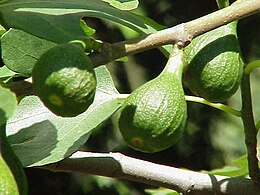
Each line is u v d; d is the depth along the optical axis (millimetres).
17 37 567
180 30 503
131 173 600
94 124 559
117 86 1521
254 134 582
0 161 420
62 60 466
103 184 1444
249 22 1595
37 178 1491
